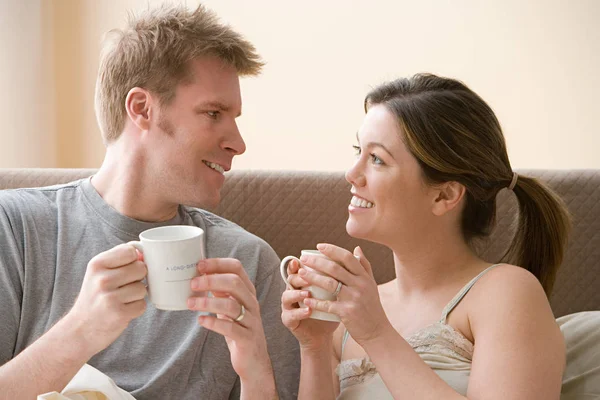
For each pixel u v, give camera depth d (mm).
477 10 2732
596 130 2691
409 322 1311
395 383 1109
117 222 1353
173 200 1366
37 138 2936
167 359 1338
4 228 1317
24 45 2832
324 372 1274
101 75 1380
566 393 1321
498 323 1150
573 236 1676
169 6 1399
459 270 1306
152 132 1330
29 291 1304
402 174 1252
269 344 1414
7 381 1037
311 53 2883
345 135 2922
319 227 1727
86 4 2951
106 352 1326
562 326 1451
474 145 1262
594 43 2650
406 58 2820
